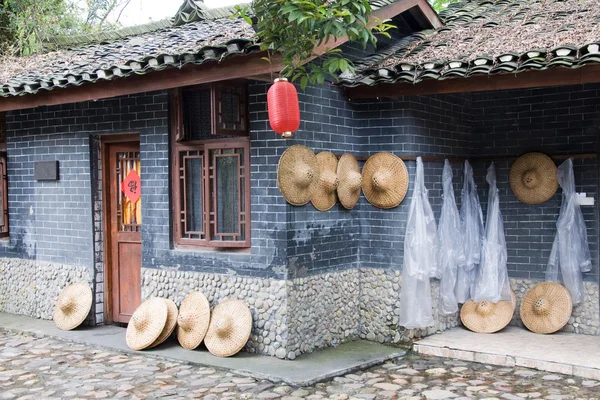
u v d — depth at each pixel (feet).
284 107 17.06
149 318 21.99
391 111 22.56
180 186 22.77
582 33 19.66
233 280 21.35
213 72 19.10
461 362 20.94
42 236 26.78
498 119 24.99
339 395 17.70
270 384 18.53
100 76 20.53
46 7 37.50
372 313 23.02
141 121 23.40
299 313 20.74
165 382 18.75
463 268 24.20
